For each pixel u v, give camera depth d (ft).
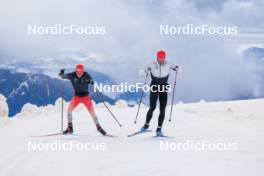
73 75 31.94
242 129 34.81
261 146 27.25
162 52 30.50
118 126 37.93
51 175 20.70
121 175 20.38
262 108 48.80
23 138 31.27
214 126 36.58
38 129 36.60
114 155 24.90
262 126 36.35
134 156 24.50
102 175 20.47
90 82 32.19
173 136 31.76
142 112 48.75
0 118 40.70
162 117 31.09
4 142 29.58
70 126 33.19
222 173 20.35
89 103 32.55
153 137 31.19
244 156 24.26
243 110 47.75
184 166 21.84
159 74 30.68
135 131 35.01
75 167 22.16
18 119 48.65
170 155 24.66
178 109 51.03
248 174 20.15
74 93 32.71
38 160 23.94
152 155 24.70
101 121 41.34
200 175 20.01
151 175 20.20
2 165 23.02
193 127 36.22
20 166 22.67
